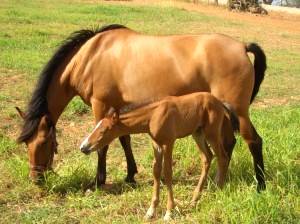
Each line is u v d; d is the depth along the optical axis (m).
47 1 25.33
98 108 6.65
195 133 6.30
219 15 26.27
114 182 7.08
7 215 6.09
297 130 8.68
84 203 6.34
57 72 6.76
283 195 6.18
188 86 6.38
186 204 6.18
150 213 5.94
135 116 5.82
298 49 18.62
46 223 5.90
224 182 6.41
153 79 6.40
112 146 8.43
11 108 9.85
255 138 6.46
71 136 8.84
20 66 12.58
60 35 17.03
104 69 6.55
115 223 5.80
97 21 20.06
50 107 6.77
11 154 7.89
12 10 20.94
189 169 7.36
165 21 21.78
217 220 5.75
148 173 7.33
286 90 12.62
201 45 6.37
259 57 6.57
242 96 6.34
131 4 26.88
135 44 6.52
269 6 35.53
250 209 5.64
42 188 6.62
